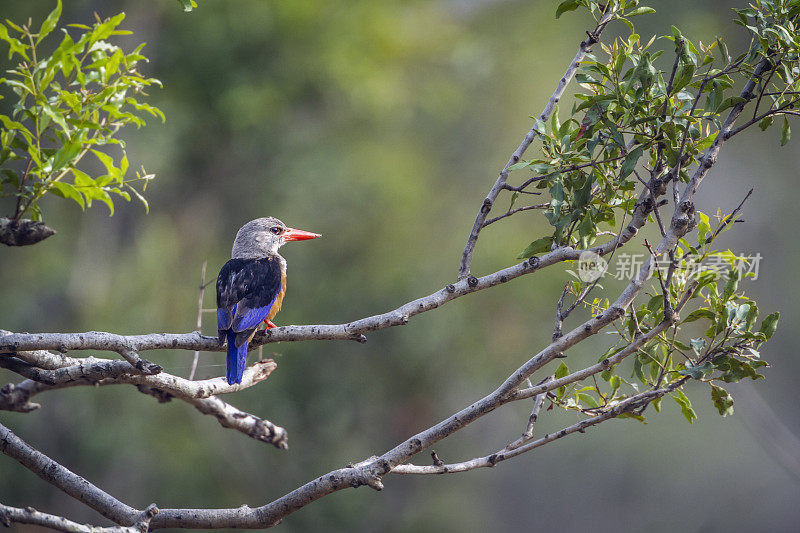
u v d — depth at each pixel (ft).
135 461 51.26
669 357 15.40
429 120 62.13
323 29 56.54
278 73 56.29
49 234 17.08
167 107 53.98
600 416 15.01
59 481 15.76
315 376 51.70
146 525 15.06
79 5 52.39
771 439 47.03
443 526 56.29
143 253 55.26
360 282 54.39
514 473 67.97
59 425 50.31
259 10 54.70
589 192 15.85
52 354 17.52
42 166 15.99
